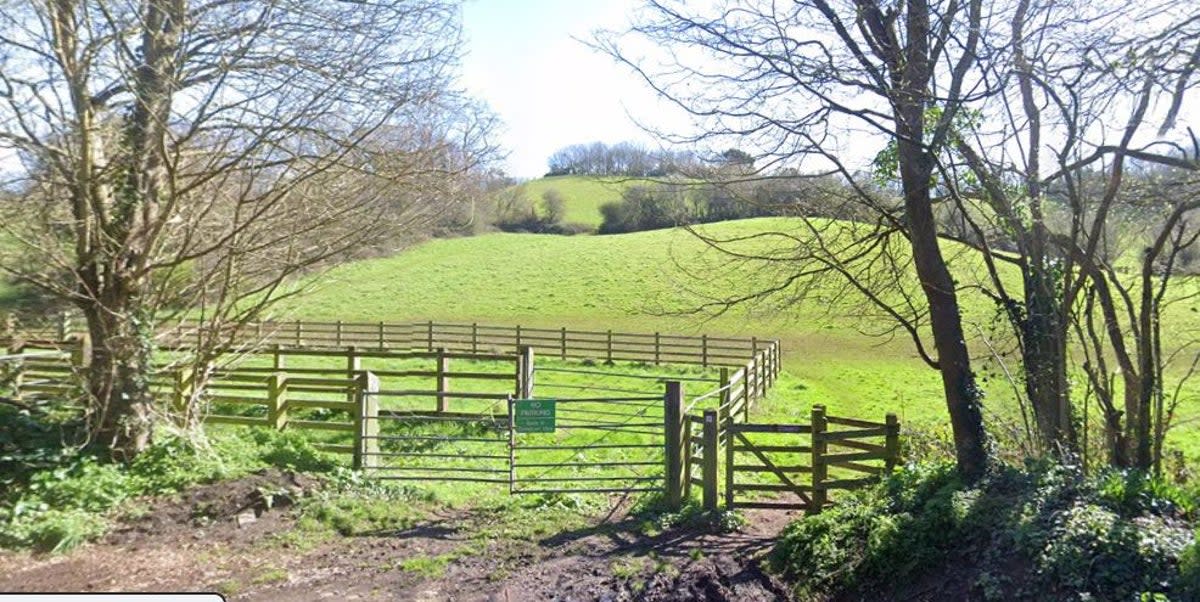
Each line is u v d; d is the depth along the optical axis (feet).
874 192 28.30
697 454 32.37
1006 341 29.19
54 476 26.94
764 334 102.73
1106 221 27.17
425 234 48.32
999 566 18.52
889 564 20.83
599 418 49.96
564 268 150.20
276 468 30.73
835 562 21.98
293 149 29.96
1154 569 15.90
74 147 28.04
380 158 30.48
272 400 37.27
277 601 20.71
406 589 21.80
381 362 74.08
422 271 152.15
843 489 31.27
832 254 28.55
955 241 29.94
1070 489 20.33
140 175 29.60
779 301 30.58
